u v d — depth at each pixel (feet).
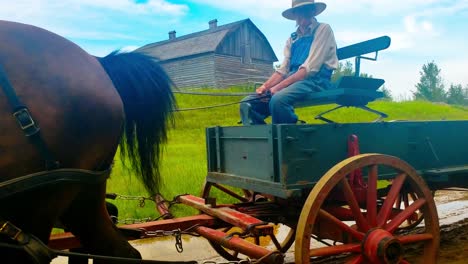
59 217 9.83
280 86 15.52
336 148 13.42
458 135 16.76
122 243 10.36
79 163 8.71
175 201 16.10
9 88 7.96
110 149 9.41
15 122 7.87
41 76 8.43
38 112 8.17
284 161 12.34
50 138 8.21
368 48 16.30
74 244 10.85
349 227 12.57
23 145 7.90
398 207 19.10
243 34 100.94
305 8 16.47
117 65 11.30
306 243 11.58
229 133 15.15
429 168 15.78
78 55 9.36
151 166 11.53
